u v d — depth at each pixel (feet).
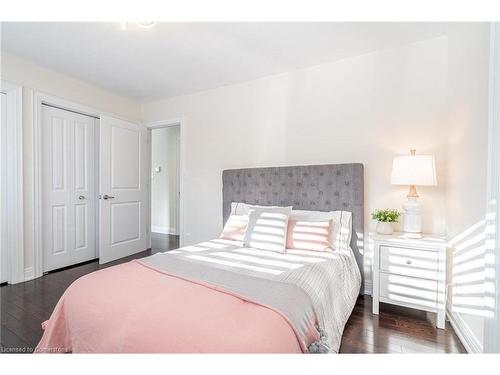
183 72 9.69
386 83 8.00
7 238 8.61
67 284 8.66
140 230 12.98
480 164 4.94
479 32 5.03
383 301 6.76
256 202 9.70
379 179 8.09
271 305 3.74
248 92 10.45
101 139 10.96
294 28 6.95
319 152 9.05
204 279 4.74
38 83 9.18
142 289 4.19
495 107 4.10
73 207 10.62
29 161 8.96
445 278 6.12
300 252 7.11
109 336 3.37
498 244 3.97
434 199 7.37
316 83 9.11
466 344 5.31
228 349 2.82
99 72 9.71
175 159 18.24
